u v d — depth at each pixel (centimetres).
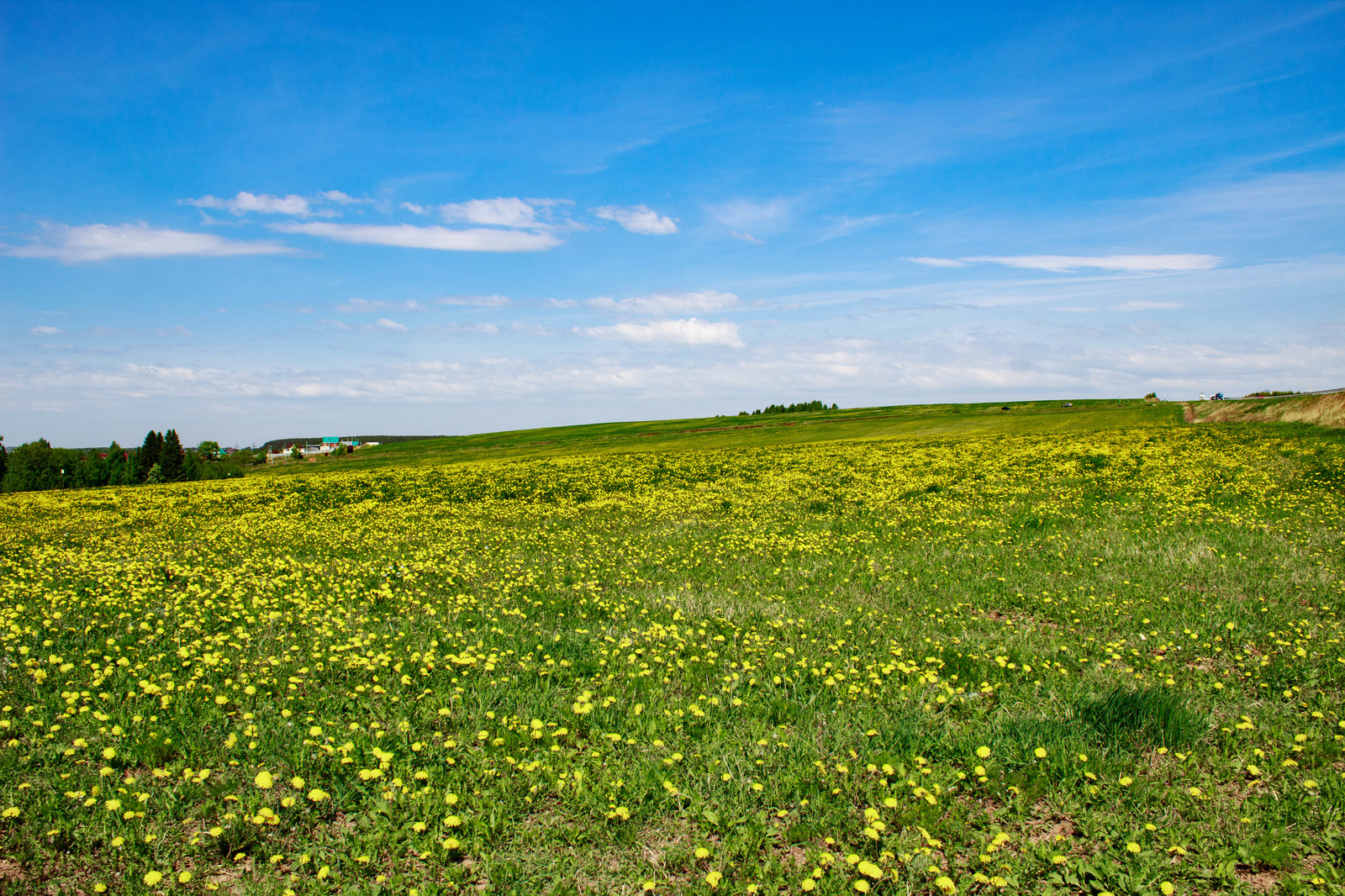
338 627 920
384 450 12162
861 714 633
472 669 773
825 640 862
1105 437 4403
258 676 735
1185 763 532
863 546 1456
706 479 3195
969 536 1530
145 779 528
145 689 664
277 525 2191
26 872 429
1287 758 534
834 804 499
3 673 739
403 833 466
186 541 1894
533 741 596
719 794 511
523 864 440
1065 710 630
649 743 590
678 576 1259
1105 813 477
